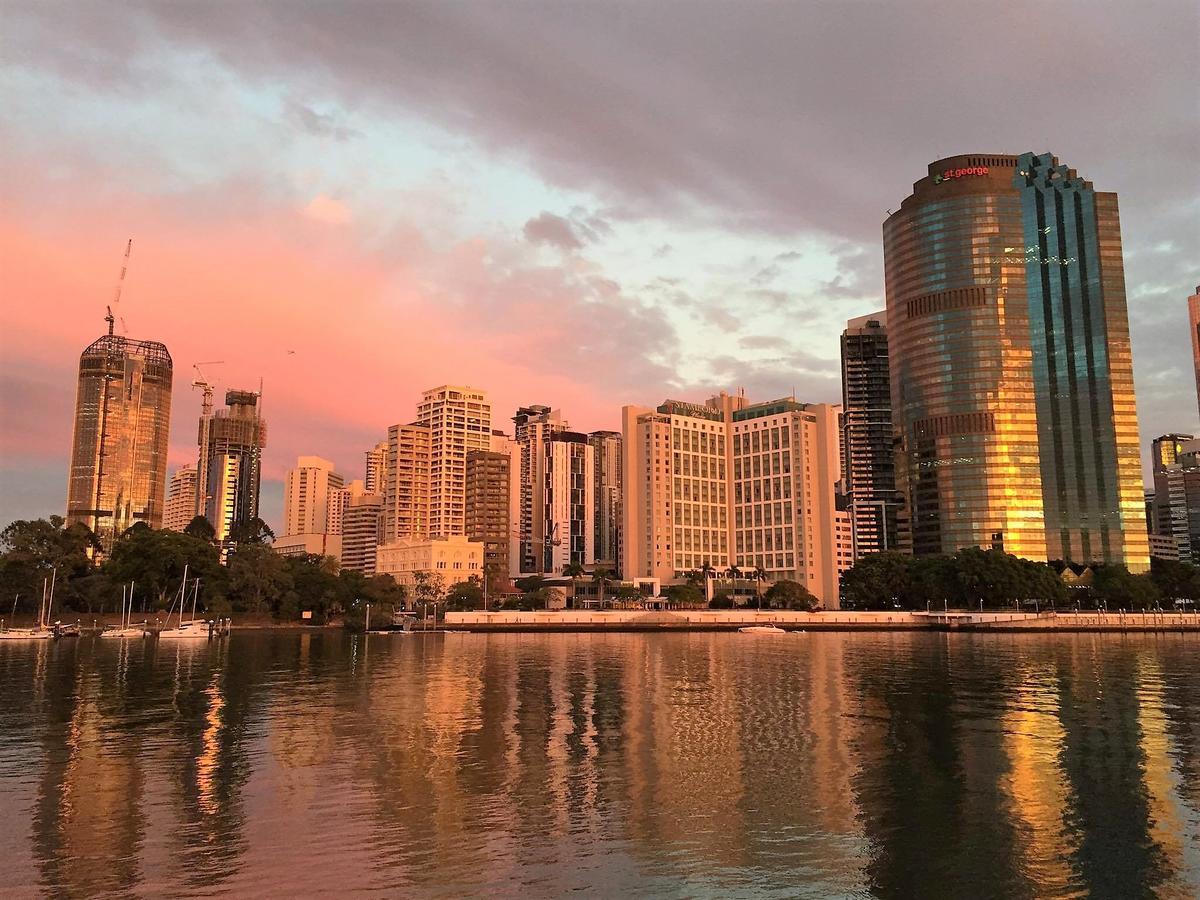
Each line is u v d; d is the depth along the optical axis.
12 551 192.12
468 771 42.34
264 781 40.16
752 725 56.50
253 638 174.62
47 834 32.00
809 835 32.41
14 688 77.25
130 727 55.41
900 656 123.44
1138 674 93.38
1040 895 27.06
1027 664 107.62
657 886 27.28
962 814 35.22
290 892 26.50
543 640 177.00
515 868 28.67
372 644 158.00
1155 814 35.38
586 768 43.12
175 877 27.67
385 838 31.66
